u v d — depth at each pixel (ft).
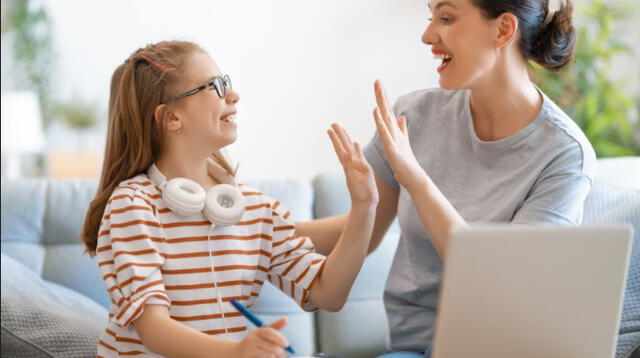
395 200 5.61
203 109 4.53
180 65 4.57
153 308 4.06
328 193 7.24
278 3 13.46
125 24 14.58
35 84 15.26
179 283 4.32
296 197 7.14
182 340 3.88
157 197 4.46
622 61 12.40
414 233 5.17
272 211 4.73
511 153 4.98
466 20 4.71
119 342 4.27
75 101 15.25
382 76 13.46
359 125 13.56
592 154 4.91
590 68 11.81
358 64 13.47
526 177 4.88
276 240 4.72
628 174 6.44
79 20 14.89
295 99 13.56
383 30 13.42
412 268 5.25
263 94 13.55
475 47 4.72
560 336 3.46
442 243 4.43
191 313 4.31
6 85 15.30
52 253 7.13
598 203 5.61
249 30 13.55
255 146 13.61
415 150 5.37
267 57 13.55
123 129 4.62
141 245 4.23
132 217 4.28
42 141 15.10
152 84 4.56
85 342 5.63
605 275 3.38
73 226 7.17
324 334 6.88
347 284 4.60
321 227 5.37
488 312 3.35
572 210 4.74
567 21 4.89
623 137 11.73
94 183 7.48
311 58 13.52
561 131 4.87
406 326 5.24
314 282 4.66
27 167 15.56
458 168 5.18
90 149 15.47
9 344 5.61
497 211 4.91
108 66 15.07
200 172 4.68
